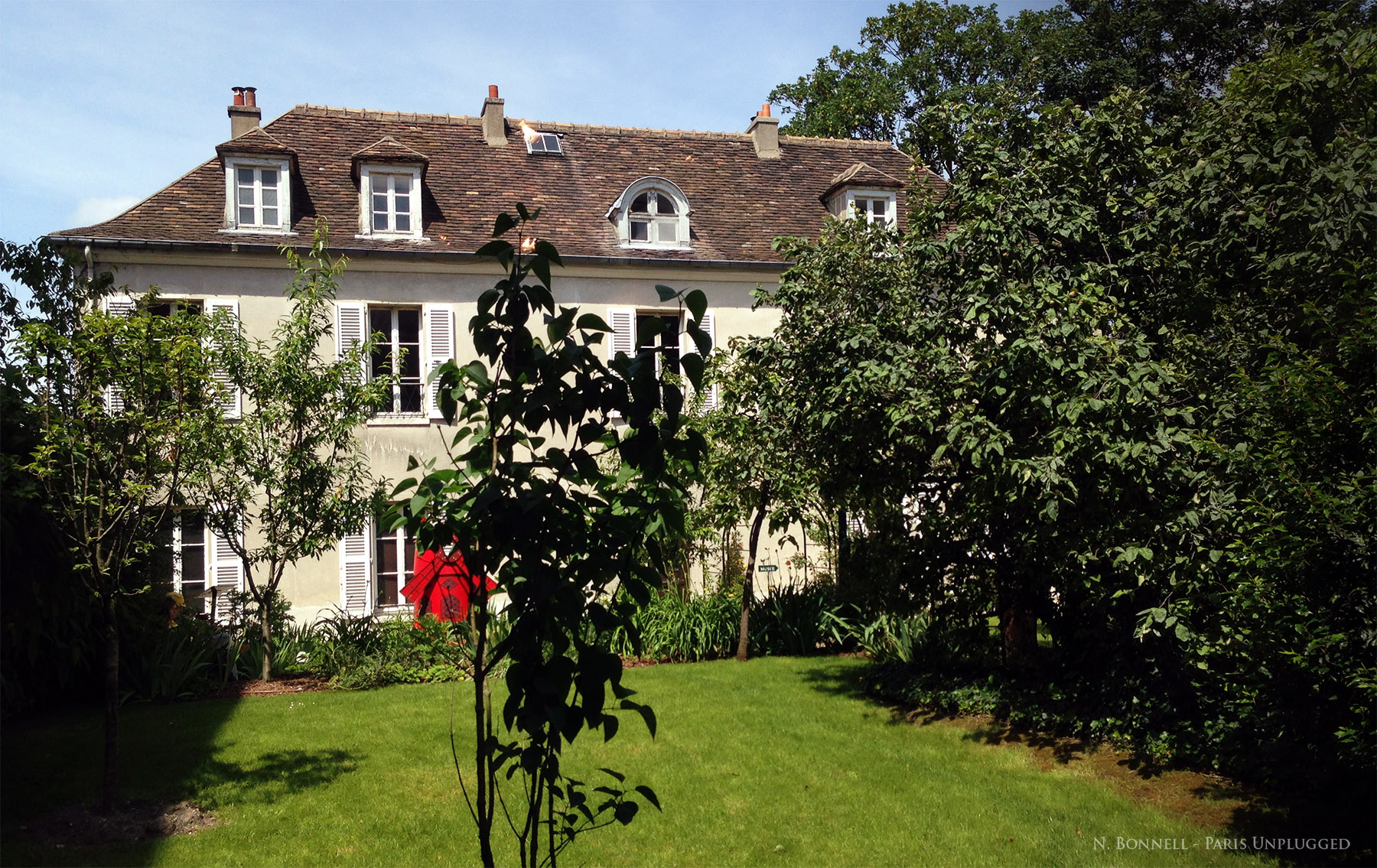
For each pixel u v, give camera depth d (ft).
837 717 31.55
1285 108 24.16
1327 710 19.07
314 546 37.09
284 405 36.45
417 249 50.83
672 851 20.29
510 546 10.12
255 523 46.39
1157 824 21.45
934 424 27.25
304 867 19.26
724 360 40.93
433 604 40.32
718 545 48.70
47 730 30.27
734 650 43.91
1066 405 23.26
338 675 38.06
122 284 46.73
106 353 21.56
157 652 35.81
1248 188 24.14
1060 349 23.94
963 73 90.22
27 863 19.08
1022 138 30.09
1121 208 27.96
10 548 27.27
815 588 47.11
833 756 27.07
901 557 31.40
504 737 28.76
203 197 50.49
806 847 20.57
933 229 30.55
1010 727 29.35
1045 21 80.12
